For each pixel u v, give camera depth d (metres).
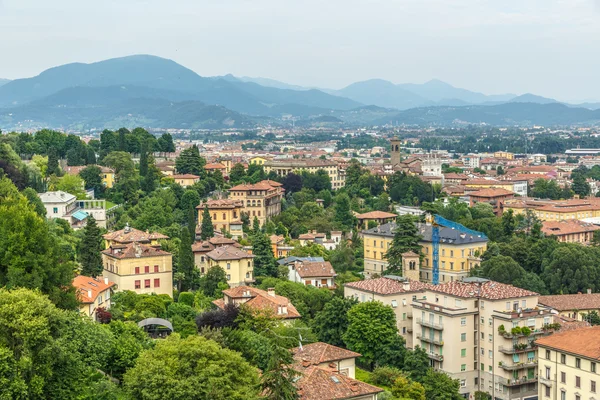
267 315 175.25
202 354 120.06
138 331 152.12
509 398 181.62
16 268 139.62
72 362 115.62
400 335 198.00
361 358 188.62
